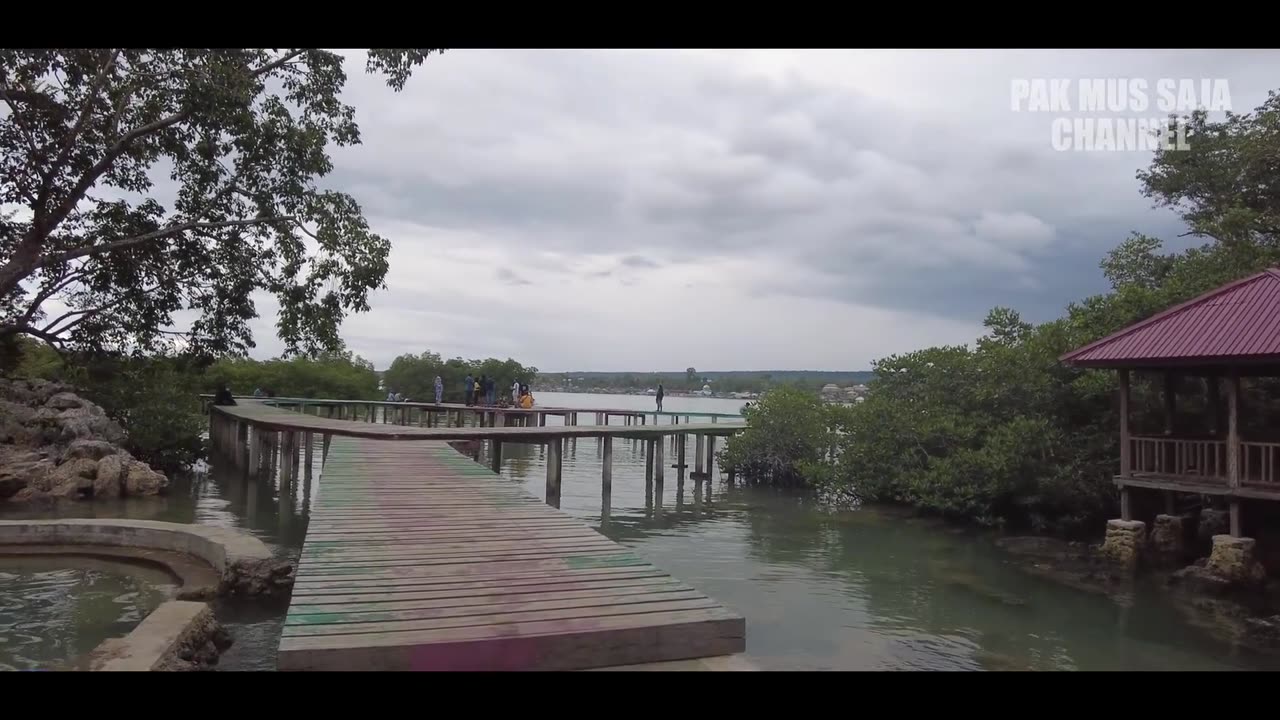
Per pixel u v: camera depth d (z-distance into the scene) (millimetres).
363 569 5465
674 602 4695
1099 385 14477
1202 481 11219
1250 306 10906
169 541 9883
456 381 51031
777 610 9219
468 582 5133
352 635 3979
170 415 20203
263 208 12594
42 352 24891
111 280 11844
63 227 11570
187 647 5906
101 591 8461
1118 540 11883
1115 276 17797
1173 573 10930
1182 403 14500
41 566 9508
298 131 12094
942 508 15523
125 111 11367
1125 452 12172
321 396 41625
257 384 39688
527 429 16891
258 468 20156
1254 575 10227
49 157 10531
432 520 7445
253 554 8633
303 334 13070
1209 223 15984
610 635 4098
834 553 12688
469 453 16391
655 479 18938
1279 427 13469
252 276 12789
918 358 18375
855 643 8008
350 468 11422
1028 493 14625
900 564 11883
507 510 8039
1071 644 8109
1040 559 12188
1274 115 14672
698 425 22984
